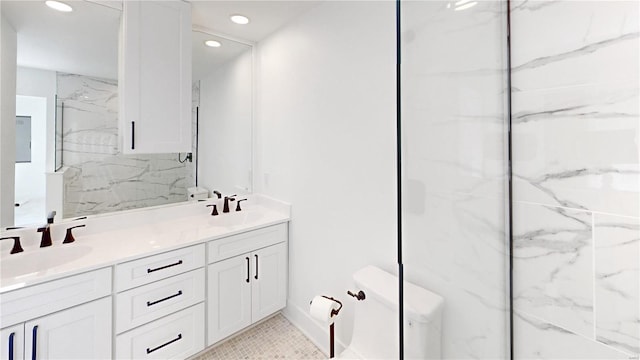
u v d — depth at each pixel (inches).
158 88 73.7
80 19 66.8
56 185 66.2
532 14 39.1
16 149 61.1
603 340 34.8
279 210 93.0
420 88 33.2
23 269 57.1
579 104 35.5
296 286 88.7
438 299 36.0
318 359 74.8
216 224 86.8
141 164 79.3
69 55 66.2
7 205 60.1
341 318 73.4
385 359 51.3
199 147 89.8
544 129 38.5
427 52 33.7
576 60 35.6
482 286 40.5
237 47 96.7
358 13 65.6
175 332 67.2
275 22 86.4
